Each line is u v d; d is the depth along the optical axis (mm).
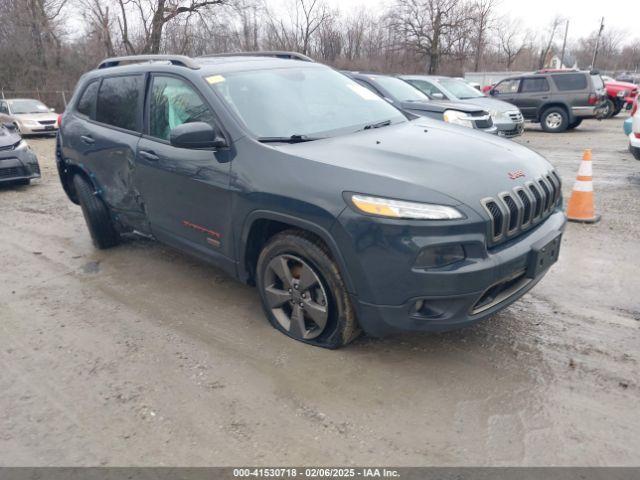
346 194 2797
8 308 4043
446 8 41156
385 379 2955
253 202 3191
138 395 2895
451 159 3070
